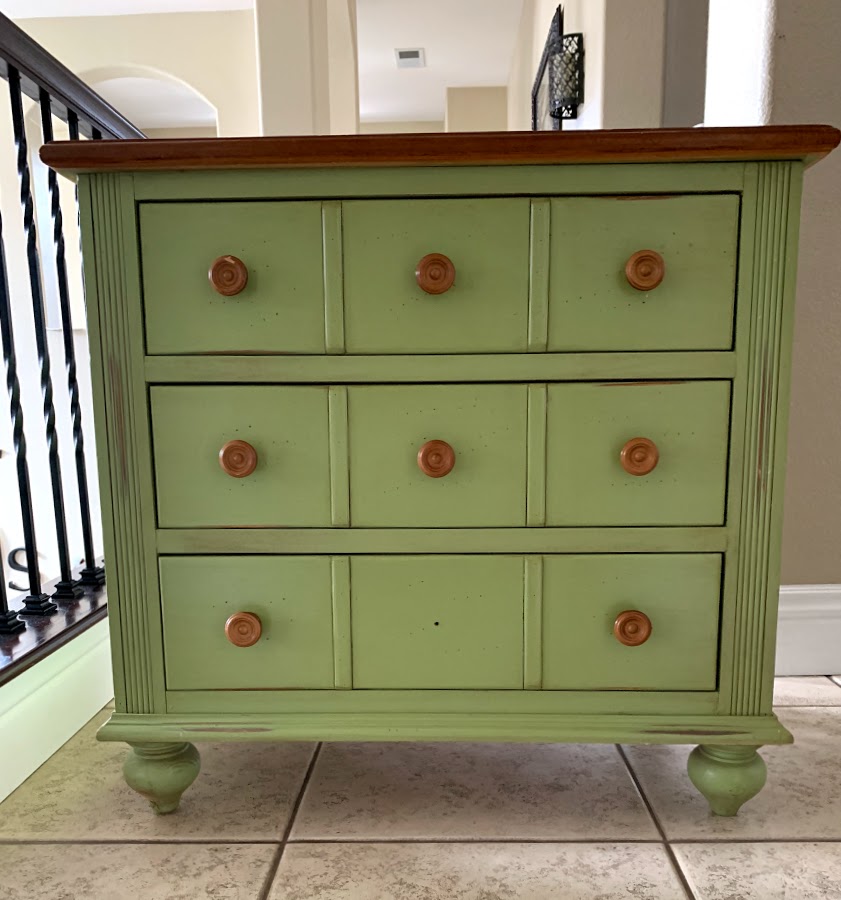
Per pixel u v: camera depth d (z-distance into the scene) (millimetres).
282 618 910
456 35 4559
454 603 902
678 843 898
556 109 2348
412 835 918
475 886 822
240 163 827
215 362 875
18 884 834
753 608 898
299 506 894
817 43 1282
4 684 990
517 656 910
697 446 876
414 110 6383
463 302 857
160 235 859
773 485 880
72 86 1367
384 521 892
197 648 918
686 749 1145
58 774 1081
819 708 1265
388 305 860
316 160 821
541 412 872
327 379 873
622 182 840
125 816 968
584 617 903
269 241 855
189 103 6398
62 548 1363
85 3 4145
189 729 909
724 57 1444
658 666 909
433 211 846
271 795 1016
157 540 905
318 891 816
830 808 970
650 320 858
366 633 909
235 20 4293
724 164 836
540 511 887
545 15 3178
